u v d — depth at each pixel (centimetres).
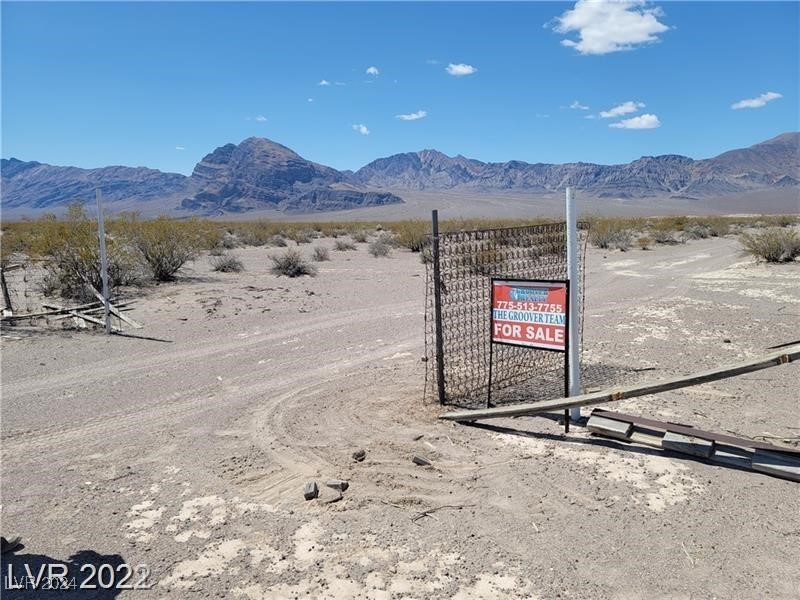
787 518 482
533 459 603
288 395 845
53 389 887
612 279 2088
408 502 527
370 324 1342
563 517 493
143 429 723
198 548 463
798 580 409
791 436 646
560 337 677
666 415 717
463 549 453
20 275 2153
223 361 1041
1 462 631
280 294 1803
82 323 1334
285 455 636
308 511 516
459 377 875
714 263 2538
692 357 988
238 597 405
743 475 556
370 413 756
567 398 654
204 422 743
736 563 429
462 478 569
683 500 514
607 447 626
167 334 1263
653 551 444
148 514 517
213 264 2562
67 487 570
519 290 702
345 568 433
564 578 416
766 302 1520
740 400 770
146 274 2055
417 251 3488
